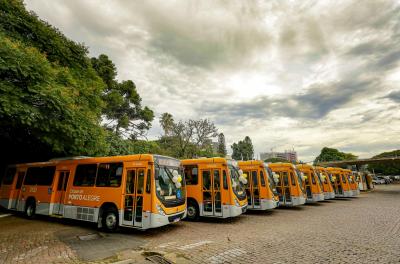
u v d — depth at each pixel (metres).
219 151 66.62
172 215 9.38
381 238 8.01
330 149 74.38
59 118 10.82
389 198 25.11
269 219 12.74
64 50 15.41
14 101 8.66
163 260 6.09
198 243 7.75
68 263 6.09
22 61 9.23
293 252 6.55
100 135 14.80
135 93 29.64
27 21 13.17
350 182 28.34
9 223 12.16
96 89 16.52
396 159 41.41
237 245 7.39
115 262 5.99
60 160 12.55
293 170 16.94
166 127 34.59
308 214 14.43
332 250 6.70
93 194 10.41
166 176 9.78
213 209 11.80
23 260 6.36
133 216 9.11
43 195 12.56
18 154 18.08
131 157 9.91
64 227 10.93
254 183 14.66
